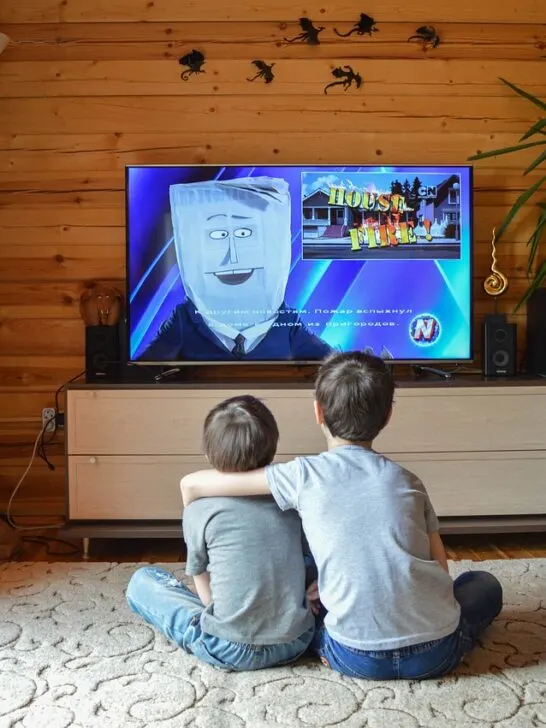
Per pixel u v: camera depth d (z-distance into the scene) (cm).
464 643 191
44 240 352
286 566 192
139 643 214
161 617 207
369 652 182
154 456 309
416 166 335
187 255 333
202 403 308
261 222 334
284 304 336
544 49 356
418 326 338
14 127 349
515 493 316
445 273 338
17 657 206
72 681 192
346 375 189
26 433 356
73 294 353
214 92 351
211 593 200
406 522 180
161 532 305
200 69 350
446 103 355
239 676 194
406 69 354
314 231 335
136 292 333
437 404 312
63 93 349
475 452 314
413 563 178
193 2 349
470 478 315
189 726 171
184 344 335
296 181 333
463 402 312
